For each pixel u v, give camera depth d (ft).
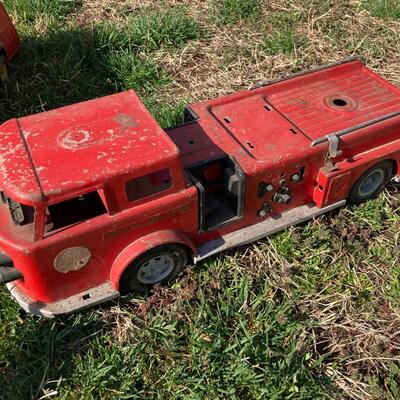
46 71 2.67
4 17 2.60
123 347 1.63
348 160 1.87
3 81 2.60
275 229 1.86
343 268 1.86
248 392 1.54
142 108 1.64
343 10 3.18
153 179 1.58
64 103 2.53
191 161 1.70
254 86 2.00
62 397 1.53
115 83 2.61
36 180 1.41
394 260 1.88
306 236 1.93
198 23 3.06
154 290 1.74
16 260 1.50
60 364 1.60
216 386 1.54
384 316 1.73
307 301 1.77
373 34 3.02
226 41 2.95
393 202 2.08
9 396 1.52
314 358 1.63
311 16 3.10
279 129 1.85
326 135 1.79
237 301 1.73
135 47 2.85
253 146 1.77
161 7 3.20
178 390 1.54
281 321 1.66
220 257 1.86
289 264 1.85
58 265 1.53
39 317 1.69
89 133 1.55
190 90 2.64
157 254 1.66
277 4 3.22
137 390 1.55
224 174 1.74
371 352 1.63
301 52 2.85
